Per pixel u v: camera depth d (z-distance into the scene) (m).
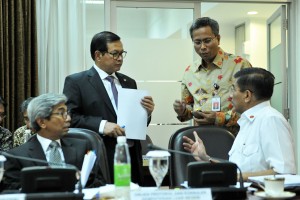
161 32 5.04
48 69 4.76
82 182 2.07
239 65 3.22
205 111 3.10
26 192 1.70
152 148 2.21
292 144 2.33
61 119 2.41
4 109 4.08
